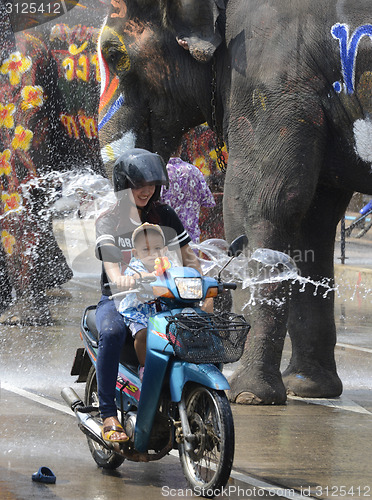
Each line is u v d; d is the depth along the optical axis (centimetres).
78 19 2327
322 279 1533
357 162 1395
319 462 1054
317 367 1503
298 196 1374
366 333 2225
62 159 2322
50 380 1531
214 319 918
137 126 1580
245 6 1423
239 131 1409
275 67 1372
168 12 1492
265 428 1226
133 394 964
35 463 1039
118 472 1017
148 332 932
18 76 2239
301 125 1364
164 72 1530
